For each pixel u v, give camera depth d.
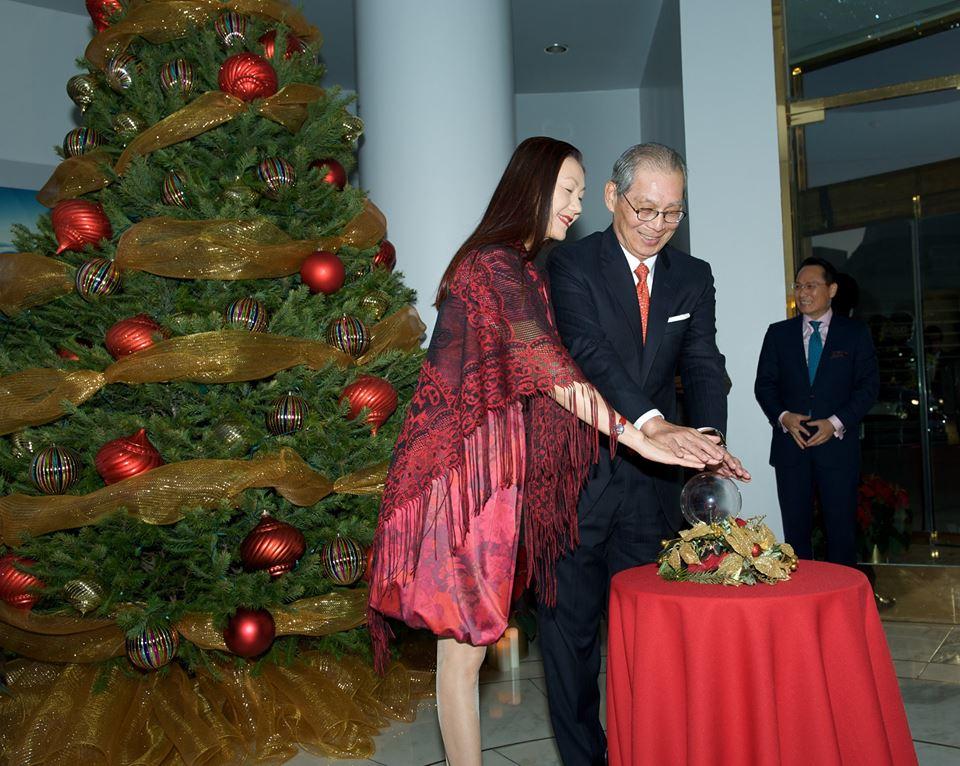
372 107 4.27
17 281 3.01
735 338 4.90
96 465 2.72
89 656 2.82
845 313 4.80
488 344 1.92
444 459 1.90
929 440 4.64
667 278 2.44
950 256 4.67
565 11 5.66
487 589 1.91
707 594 1.89
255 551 2.75
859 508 4.67
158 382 2.86
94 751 2.71
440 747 2.87
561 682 2.31
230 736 2.76
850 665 1.89
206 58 3.18
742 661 1.83
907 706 3.16
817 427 4.21
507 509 1.95
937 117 4.70
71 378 2.82
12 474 2.94
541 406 2.03
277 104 3.13
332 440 2.98
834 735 1.83
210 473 2.72
